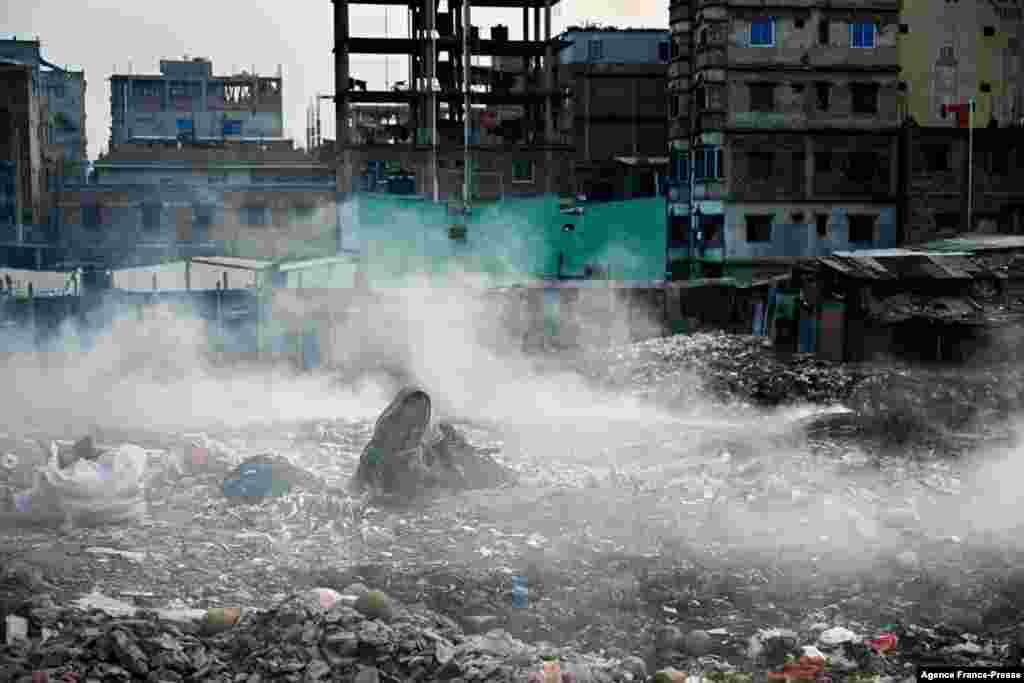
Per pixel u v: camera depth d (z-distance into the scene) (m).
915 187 56.66
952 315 39.78
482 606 14.88
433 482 20.98
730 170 56.44
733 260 56.50
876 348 40.41
